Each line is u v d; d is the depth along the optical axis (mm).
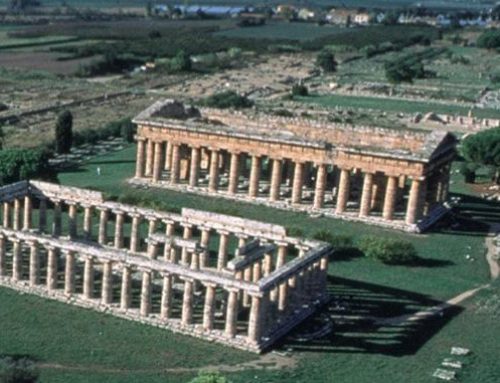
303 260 167750
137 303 171625
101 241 199875
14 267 177500
